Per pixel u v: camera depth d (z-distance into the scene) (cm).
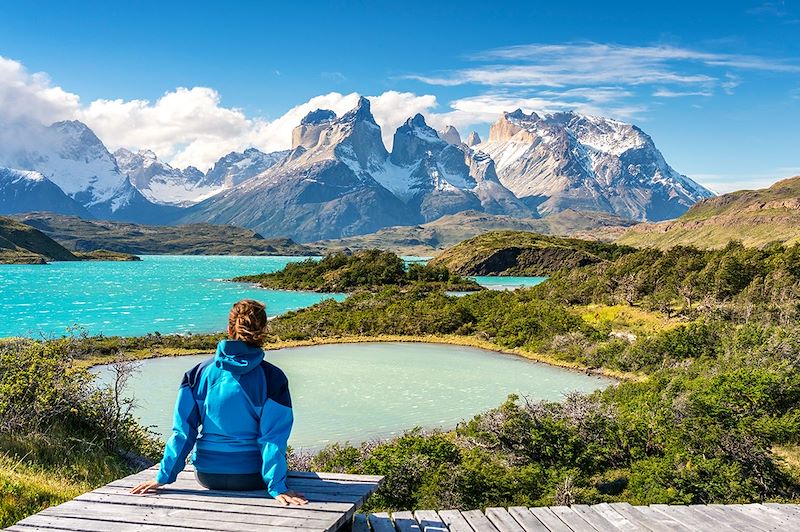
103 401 1969
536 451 2856
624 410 3694
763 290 8006
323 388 5241
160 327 9650
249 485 675
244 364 644
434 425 4159
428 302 9962
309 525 599
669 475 2452
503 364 6562
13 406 1686
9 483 1090
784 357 4497
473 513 882
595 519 873
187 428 659
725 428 2742
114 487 705
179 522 605
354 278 17612
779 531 857
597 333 7262
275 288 18212
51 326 9712
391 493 2208
